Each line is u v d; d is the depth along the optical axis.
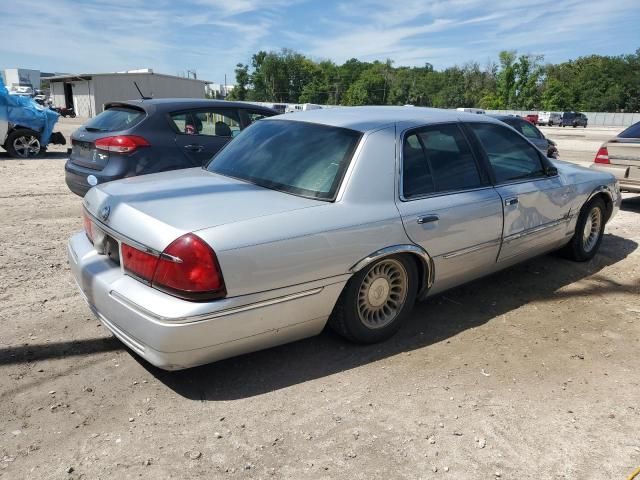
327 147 3.61
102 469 2.49
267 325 3.04
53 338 3.67
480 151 4.29
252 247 2.88
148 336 2.79
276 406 3.02
